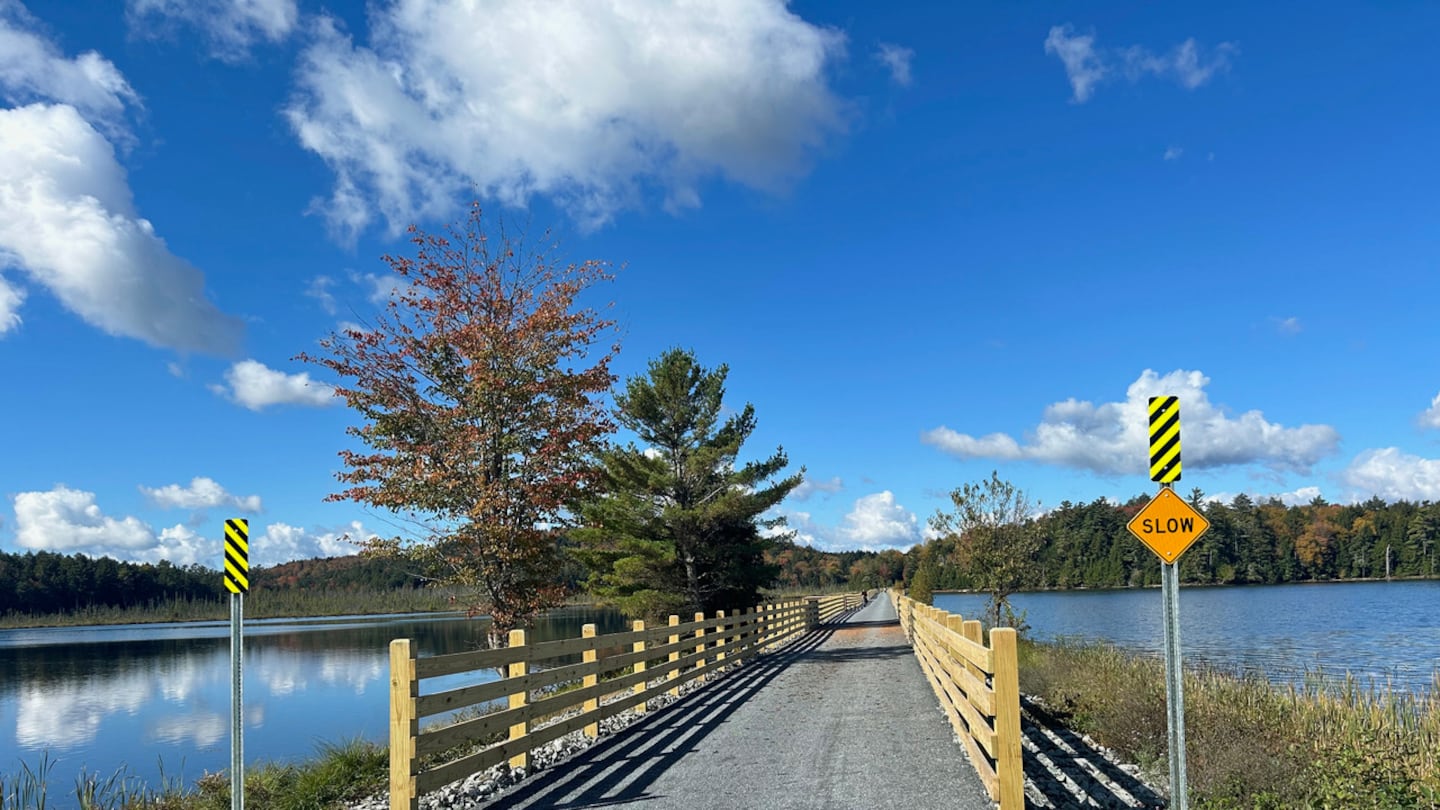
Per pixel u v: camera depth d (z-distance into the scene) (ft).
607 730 37.70
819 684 51.49
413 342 49.14
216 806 30.37
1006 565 80.38
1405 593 248.32
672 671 49.21
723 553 94.07
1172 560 22.61
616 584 99.19
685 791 25.70
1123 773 29.76
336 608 344.90
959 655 32.45
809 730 35.53
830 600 148.77
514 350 49.39
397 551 49.39
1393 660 90.74
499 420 49.11
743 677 56.90
